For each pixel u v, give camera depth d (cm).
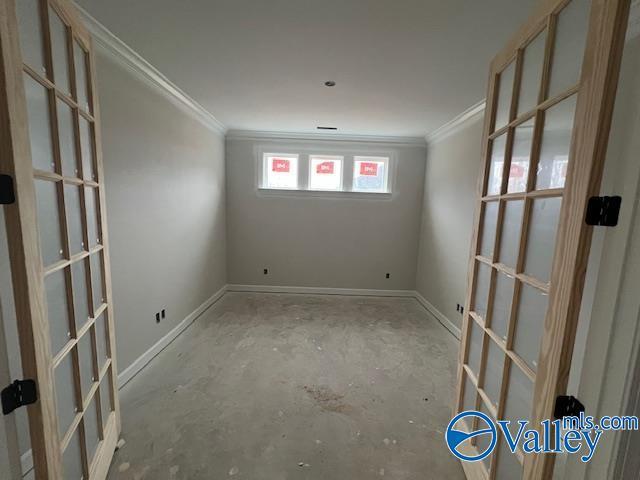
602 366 83
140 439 173
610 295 80
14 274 86
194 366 251
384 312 392
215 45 184
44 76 105
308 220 448
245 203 443
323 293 462
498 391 129
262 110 314
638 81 74
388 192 440
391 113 310
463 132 322
